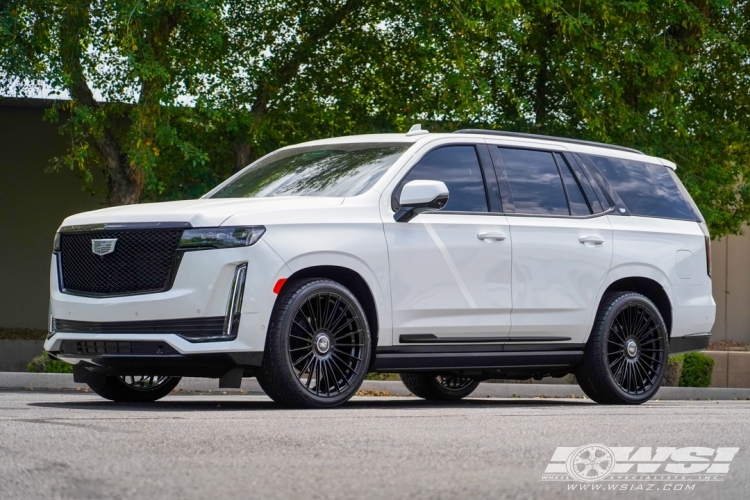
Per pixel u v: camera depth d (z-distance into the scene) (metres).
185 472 3.22
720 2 17.11
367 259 6.70
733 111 19.59
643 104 17.48
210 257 6.21
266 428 4.60
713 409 6.76
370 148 7.57
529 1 16.02
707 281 8.77
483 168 7.55
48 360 12.05
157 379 7.70
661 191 8.72
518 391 12.77
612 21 16.52
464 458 3.65
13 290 19.81
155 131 13.85
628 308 8.16
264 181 7.73
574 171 8.11
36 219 19.83
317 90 17.95
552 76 17.67
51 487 2.93
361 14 17.84
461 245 7.16
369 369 6.89
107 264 6.45
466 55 15.15
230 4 16.89
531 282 7.52
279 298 6.39
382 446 3.96
